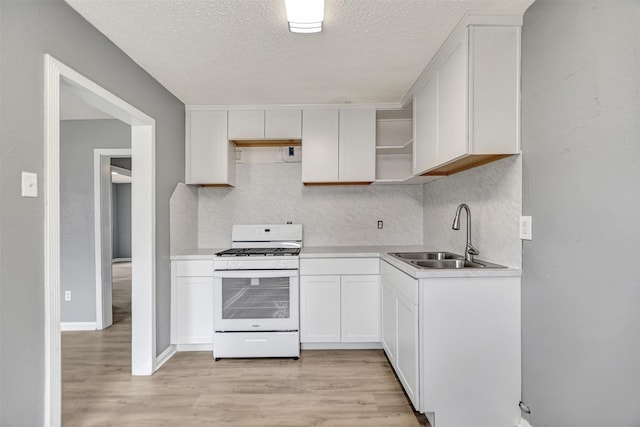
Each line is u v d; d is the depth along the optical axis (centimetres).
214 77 244
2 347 127
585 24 133
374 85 262
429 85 226
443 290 176
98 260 344
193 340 279
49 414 144
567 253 144
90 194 346
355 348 287
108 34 186
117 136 346
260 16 170
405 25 179
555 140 150
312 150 306
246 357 268
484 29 172
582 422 137
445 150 201
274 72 237
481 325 176
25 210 136
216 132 307
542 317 160
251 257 269
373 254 279
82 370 248
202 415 190
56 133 151
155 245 248
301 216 344
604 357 127
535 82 163
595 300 130
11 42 131
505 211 190
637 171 114
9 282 129
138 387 222
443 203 287
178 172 292
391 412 192
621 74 119
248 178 344
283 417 188
